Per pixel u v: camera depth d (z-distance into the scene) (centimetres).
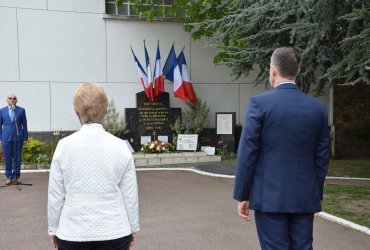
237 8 1043
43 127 1406
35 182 1009
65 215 272
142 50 1505
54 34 1412
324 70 988
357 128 1658
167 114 1471
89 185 272
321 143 332
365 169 1293
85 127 285
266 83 1254
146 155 1362
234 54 1019
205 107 1512
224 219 679
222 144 1469
